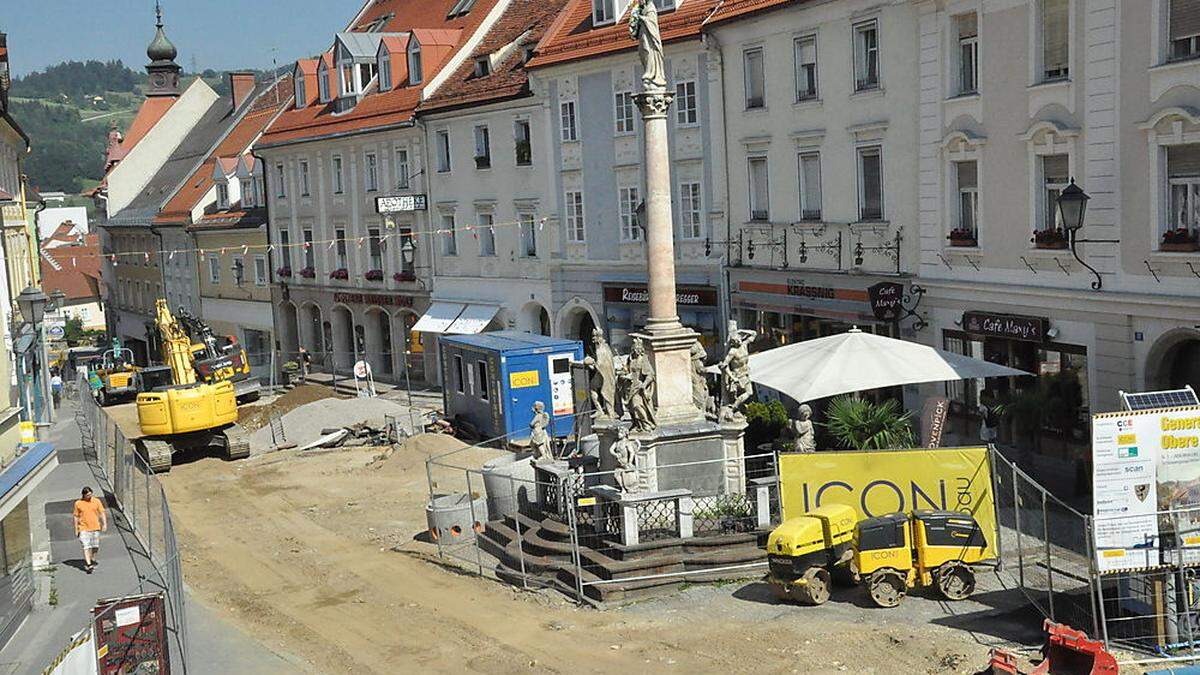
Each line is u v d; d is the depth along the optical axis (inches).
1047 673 542.0
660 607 733.9
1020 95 1024.9
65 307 4308.6
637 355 878.4
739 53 1386.6
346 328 2317.9
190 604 812.6
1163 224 903.7
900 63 1165.7
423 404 1765.5
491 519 949.8
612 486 860.6
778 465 756.0
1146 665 581.9
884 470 741.9
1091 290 966.4
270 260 2485.2
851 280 1249.4
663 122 890.1
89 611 801.6
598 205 1625.2
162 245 2942.9
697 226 1493.6
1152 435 595.8
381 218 2111.2
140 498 1029.2
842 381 884.6
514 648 681.6
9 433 781.9
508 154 1785.2
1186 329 884.0
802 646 641.6
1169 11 887.1
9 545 807.1
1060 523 838.5
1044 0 999.0
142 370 2043.6
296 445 1485.0
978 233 1088.8
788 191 1338.6
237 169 2598.4
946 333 1146.0
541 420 932.6
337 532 1010.7
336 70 2230.6
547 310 1754.4
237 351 1952.5
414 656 682.2
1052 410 978.1
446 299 1982.0
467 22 2046.0
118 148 3398.1
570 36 1668.3
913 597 710.5
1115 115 932.6
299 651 703.7
